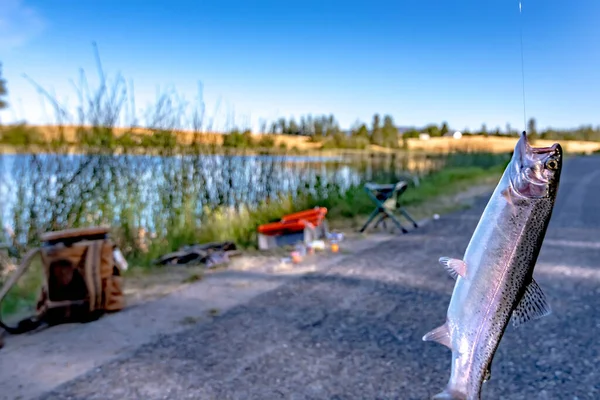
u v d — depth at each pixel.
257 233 7.72
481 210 11.28
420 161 18.25
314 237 7.45
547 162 1.89
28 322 4.15
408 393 3.00
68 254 4.29
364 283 5.41
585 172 22.98
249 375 3.27
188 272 6.01
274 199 9.43
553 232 8.20
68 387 3.14
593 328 3.93
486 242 1.96
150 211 7.34
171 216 7.52
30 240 5.86
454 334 1.99
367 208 10.88
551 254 6.52
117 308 4.58
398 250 7.13
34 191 6.05
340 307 4.62
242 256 6.84
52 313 4.21
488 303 1.95
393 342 3.77
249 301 4.86
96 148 6.72
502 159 23.78
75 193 6.37
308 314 4.44
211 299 4.95
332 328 4.08
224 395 3.01
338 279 5.60
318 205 10.04
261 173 9.38
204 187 8.33
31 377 3.28
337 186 11.20
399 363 3.41
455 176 18.36
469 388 1.96
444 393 1.99
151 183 7.49
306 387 3.09
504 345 3.66
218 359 3.53
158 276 5.84
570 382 3.08
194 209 7.94
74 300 4.29
